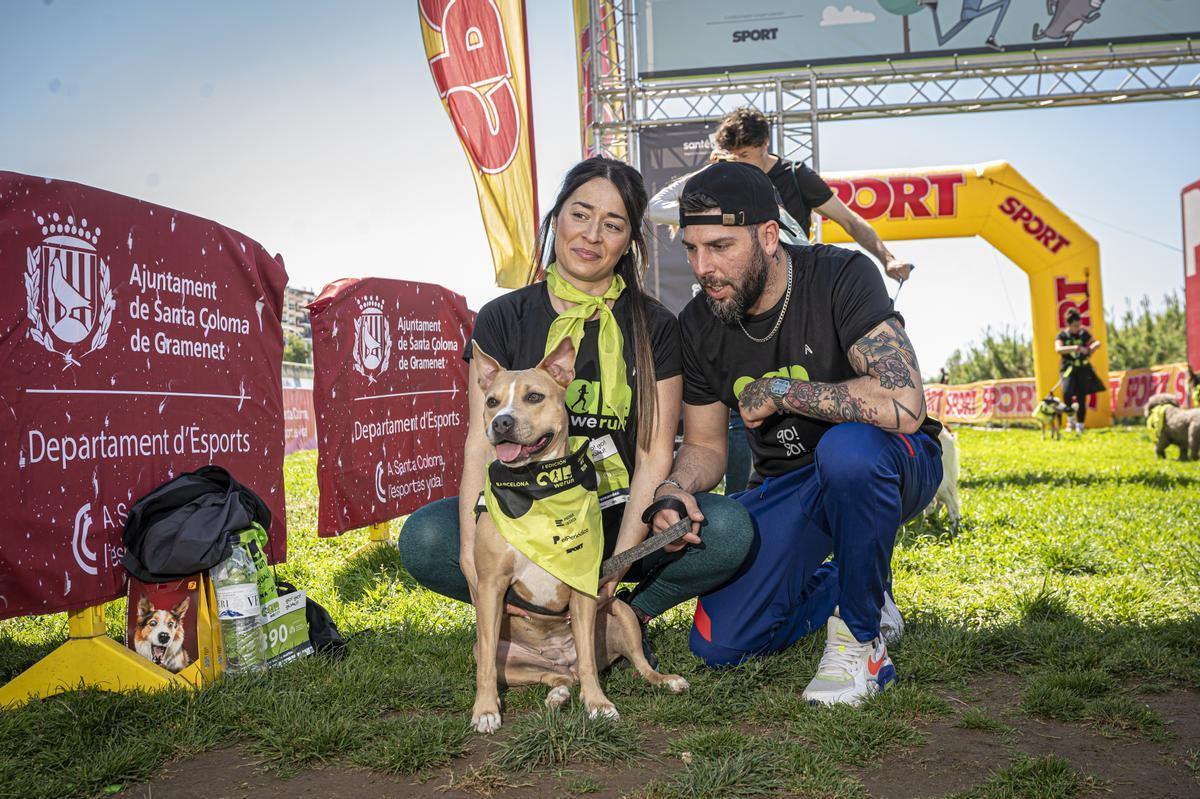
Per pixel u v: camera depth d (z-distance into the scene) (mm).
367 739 2473
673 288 10102
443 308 6574
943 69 11258
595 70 10914
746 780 2148
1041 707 2607
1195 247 10594
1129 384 22203
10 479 2770
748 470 4672
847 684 2701
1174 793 2070
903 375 2744
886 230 14742
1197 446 10828
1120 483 8641
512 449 2637
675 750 2373
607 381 3027
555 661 2967
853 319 2875
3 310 2758
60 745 2473
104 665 2904
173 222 3469
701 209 2805
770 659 3074
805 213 5027
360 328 5480
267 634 3174
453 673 3055
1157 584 4191
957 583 4391
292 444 18906
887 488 2678
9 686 2912
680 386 3201
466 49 7883
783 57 11133
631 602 3260
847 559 2703
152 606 2961
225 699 2746
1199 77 11594
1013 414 23750
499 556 2666
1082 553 4867
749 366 3096
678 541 2891
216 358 3674
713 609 3113
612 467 3076
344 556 5531
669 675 2895
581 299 3072
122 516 3143
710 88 11172
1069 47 11289
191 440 3506
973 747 2379
